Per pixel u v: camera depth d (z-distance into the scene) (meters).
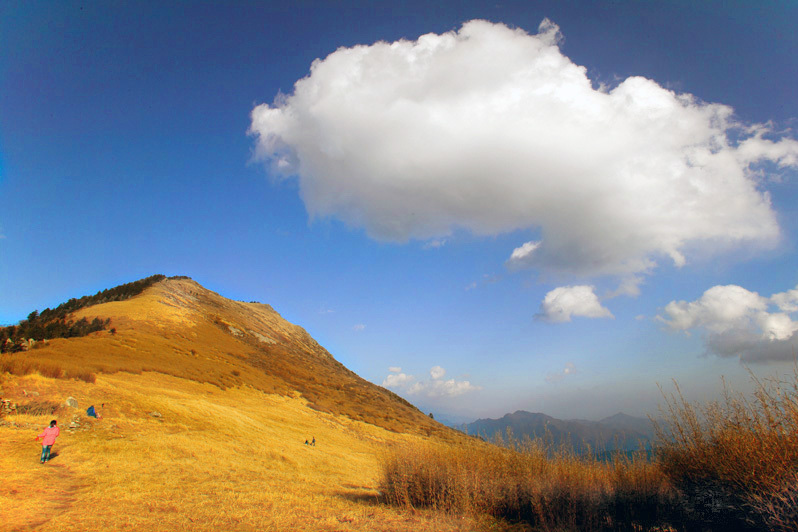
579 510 9.10
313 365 115.56
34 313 66.25
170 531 9.90
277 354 102.88
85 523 10.36
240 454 24.83
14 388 23.16
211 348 71.44
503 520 10.21
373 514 11.70
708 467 7.55
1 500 11.77
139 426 24.06
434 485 12.40
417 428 73.25
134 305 78.19
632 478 8.60
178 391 39.12
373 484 22.41
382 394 112.88
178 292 110.88
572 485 9.41
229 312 121.75
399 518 11.02
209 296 130.25
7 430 19.05
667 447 8.52
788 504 6.00
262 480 19.06
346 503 13.85
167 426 25.88
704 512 7.19
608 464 9.39
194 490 15.25
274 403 54.41
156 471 17.94
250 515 11.62
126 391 28.98
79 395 25.14
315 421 51.41
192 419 29.00
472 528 9.65
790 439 6.29
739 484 6.84
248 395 52.81
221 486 16.41
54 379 26.17
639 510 8.37
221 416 33.12
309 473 24.56
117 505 12.47
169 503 12.97
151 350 52.31
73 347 42.19
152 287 102.00
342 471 27.89
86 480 15.45
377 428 62.44
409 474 13.18
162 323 71.12
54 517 10.91
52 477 15.20
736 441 7.04
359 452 40.34
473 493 11.20
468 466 12.12
